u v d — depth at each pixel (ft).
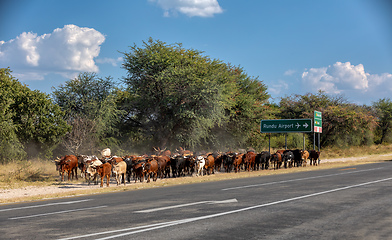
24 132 106.52
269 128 124.26
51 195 48.21
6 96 104.47
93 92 133.18
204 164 87.10
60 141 112.47
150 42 139.44
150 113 136.15
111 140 131.34
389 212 28.94
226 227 23.75
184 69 130.82
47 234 22.30
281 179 63.21
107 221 26.32
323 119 191.31
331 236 21.25
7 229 24.12
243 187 50.19
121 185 65.62
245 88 172.76
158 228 23.57
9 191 56.18
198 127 133.18
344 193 41.06
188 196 41.01
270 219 26.40
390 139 269.03
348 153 180.14
